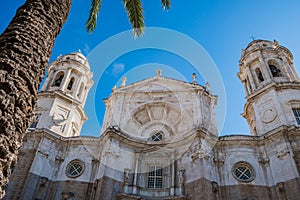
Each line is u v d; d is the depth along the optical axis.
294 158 24.34
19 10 9.23
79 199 25.17
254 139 27.62
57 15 9.73
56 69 38.62
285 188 23.38
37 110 32.16
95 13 15.88
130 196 24.34
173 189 25.41
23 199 23.55
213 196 23.77
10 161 6.41
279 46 37.06
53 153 28.16
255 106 31.83
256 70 36.50
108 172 25.45
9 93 6.87
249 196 24.19
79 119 35.62
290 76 33.41
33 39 8.35
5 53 7.55
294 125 26.28
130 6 14.59
